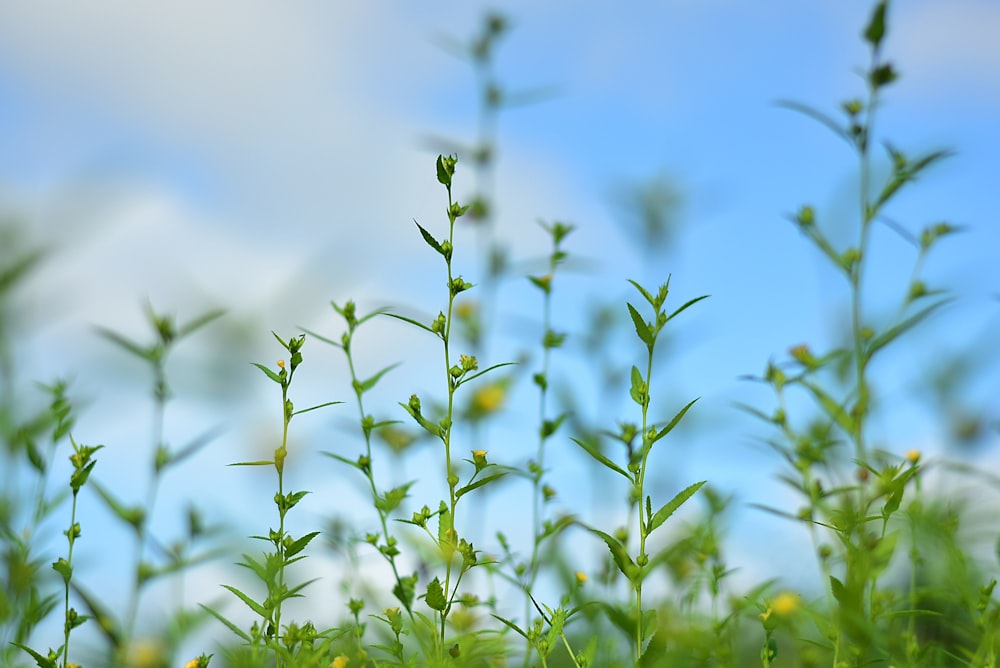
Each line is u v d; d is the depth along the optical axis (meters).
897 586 1.41
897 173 1.43
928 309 1.40
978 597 1.33
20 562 1.38
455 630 1.37
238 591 1.27
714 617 1.36
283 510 1.27
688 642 1.30
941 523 1.34
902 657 1.32
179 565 1.45
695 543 1.40
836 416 1.42
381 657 1.34
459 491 1.25
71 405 1.42
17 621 1.37
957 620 1.40
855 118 1.45
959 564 1.32
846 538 1.26
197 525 1.47
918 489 1.34
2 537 1.39
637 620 1.25
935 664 1.35
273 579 1.27
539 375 1.46
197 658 1.29
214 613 1.28
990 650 1.29
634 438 1.37
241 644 1.32
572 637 1.42
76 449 1.33
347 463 1.33
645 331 1.25
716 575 1.38
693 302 1.25
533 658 1.40
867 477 1.37
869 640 1.23
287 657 1.26
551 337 1.47
